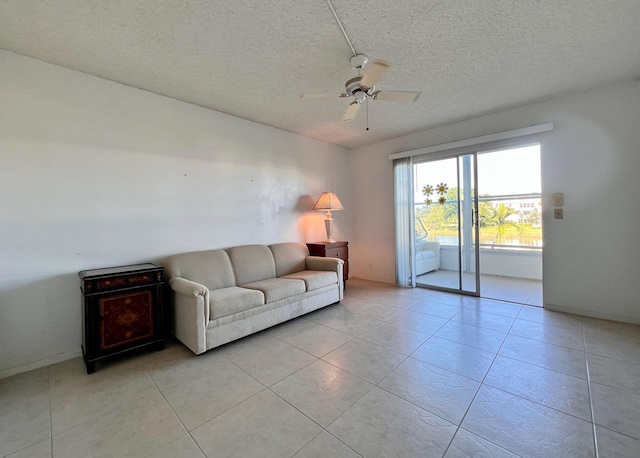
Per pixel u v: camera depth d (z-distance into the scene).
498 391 1.85
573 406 1.68
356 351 2.44
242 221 3.70
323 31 2.02
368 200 5.10
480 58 2.41
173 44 2.13
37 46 2.13
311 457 1.37
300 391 1.90
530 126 3.34
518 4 1.79
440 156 4.19
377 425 1.57
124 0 1.68
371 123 3.96
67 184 2.43
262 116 3.63
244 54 2.28
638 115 2.83
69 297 2.44
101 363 2.32
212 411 1.72
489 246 5.26
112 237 2.67
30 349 2.27
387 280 4.91
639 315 2.88
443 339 2.63
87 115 2.54
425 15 1.87
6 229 2.18
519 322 3.01
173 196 3.07
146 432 1.55
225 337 2.53
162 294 2.57
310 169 4.59
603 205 3.03
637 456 1.33
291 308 3.09
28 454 1.42
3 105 2.17
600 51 2.33
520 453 1.36
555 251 3.31
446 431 1.52
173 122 3.08
